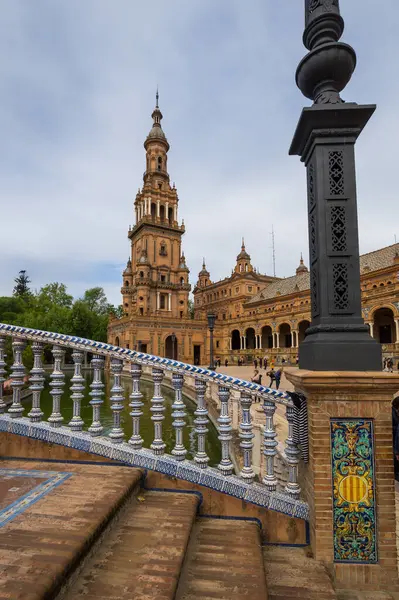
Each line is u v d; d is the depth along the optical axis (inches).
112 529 95.7
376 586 97.2
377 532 99.5
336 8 116.3
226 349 2260.1
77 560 74.1
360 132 113.0
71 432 134.1
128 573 76.5
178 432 129.0
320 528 100.7
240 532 107.1
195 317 2974.9
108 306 2859.3
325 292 108.5
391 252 1526.8
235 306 2508.6
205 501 120.3
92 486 108.6
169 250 2220.7
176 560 81.8
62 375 139.3
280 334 2127.2
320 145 113.2
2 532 80.7
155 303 2108.8
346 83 116.5
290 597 86.0
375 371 102.7
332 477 101.7
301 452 115.2
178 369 129.3
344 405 102.0
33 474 118.6
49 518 88.0
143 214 2218.3
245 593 77.8
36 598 58.1
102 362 139.0
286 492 120.6
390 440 100.6
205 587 79.7
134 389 134.5
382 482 99.8
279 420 406.3
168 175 2336.4
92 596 68.8
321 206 111.1
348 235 109.3
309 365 113.0
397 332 1186.6
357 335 106.1
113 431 132.7
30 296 2645.2
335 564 99.0
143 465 126.4
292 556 105.0
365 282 1501.0
